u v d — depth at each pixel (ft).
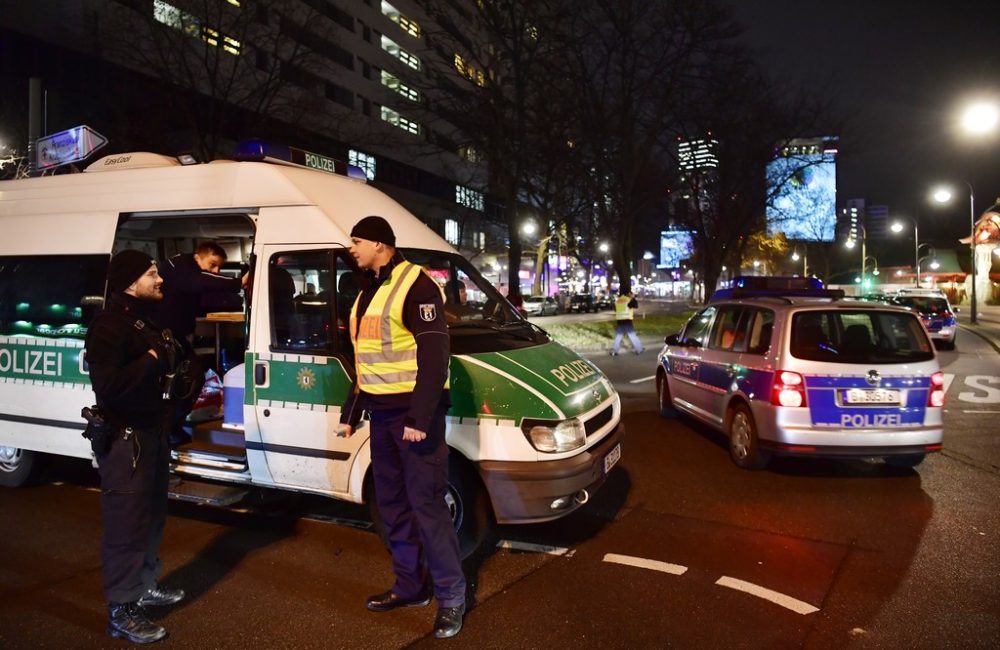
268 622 12.05
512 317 17.47
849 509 17.76
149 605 12.57
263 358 15.20
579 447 13.96
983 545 15.25
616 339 54.85
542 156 61.26
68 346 17.58
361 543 15.67
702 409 24.72
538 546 15.38
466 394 13.78
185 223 19.43
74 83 79.05
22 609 12.65
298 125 101.86
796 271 234.79
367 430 13.97
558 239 136.77
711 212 84.58
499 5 56.49
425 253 16.63
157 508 12.21
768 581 13.47
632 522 16.90
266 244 15.43
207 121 82.38
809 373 19.31
